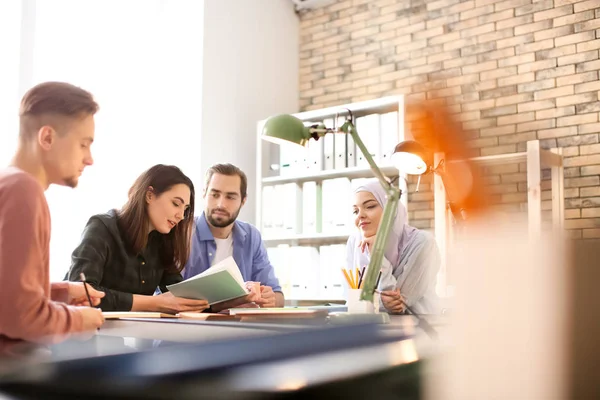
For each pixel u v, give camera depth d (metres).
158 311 2.02
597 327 0.34
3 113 3.49
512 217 0.33
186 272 2.90
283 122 1.59
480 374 0.32
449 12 4.50
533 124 4.09
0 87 3.50
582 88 3.95
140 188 2.29
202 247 2.96
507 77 4.22
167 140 4.52
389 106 4.19
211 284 1.92
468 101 4.36
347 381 0.51
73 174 1.41
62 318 1.22
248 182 4.76
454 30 4.47
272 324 1.38
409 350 0.65
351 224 4.12
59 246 3.64
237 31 4.75
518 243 0.33
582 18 3.99
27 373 0.68
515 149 4.14
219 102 4.57
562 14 4.06
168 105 4.55
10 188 1.19
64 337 1.21
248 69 4.82
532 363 0.32
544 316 0.33
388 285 2.43
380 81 4.79
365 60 4.88
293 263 4.32
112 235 2.25
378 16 4.84
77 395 0.59
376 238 1.31
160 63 4.51
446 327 0.34
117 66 4.15
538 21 4.14
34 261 1.18
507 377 0.32
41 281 1.22
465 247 0.33
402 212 2.66
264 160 4.74
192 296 2.03
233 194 2.93
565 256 0.34
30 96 1.38
